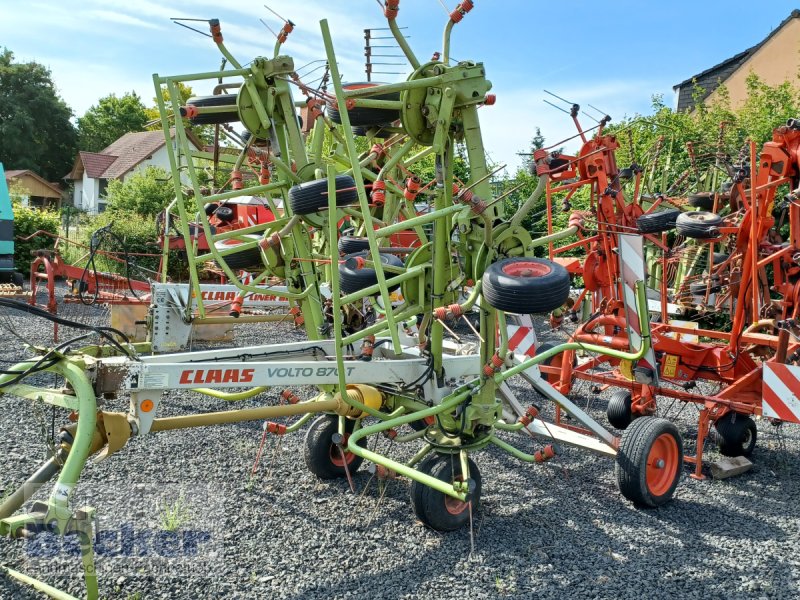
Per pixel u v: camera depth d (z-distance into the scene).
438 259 4.71
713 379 6.52
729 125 12.47
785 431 7.24
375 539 4.43
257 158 5.91
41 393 3.68
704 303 7.79
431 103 4.52
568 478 5.68
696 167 10.22
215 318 7.23
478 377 5.12
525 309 3.95
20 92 67.88
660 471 5.16
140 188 23.92
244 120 5.32
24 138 65.69
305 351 5.02
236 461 5.67
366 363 4.59
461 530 4.60
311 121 7.06
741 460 6.02
